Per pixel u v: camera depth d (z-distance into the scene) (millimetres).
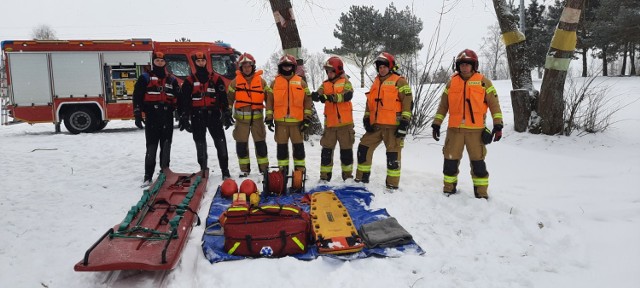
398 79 5387
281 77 5730
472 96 4934
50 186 5762
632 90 14555
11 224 4418
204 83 5820
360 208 4777
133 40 11922
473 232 4195
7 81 11406
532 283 3250
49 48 11523
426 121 9023
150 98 5723
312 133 8836
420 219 4520
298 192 5336
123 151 8258
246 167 6102
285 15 8062
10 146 8953
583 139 7656
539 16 26906
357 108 13445
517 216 4418
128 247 3506
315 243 3826
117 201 5129
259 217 3793
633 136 7816
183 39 13461
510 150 7312
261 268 3410
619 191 5121
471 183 5742
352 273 3377
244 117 5926
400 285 3227
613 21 24828
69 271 3453
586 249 3768
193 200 4828
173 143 9000
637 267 3406
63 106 11781
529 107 8133
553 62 7707
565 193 5180
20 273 3459
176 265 3512
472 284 3260
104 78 11812
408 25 26875
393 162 5398
